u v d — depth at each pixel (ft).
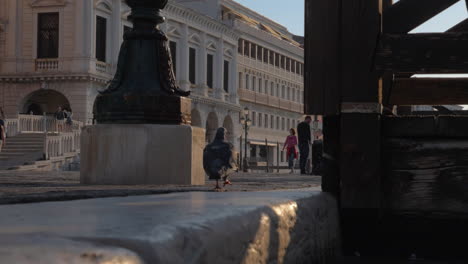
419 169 14.37
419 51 13.14
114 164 27.45
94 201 8.11
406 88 17.93
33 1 146.51
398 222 14.57
